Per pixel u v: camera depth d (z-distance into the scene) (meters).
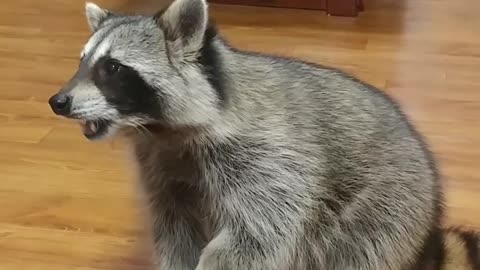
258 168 1.03
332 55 1.80
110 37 1.02
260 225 1.04
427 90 1.65
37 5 2.12
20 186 1.38
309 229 1.05
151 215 1.11
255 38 1.89
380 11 2.03
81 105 0.99
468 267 1.14
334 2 1.99
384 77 1.70
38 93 1.66
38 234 1.27
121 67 1.00
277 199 1.03
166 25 1.01
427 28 1.93
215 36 1.03
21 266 1.21
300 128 1.04
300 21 1.98
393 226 1.08
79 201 1.34
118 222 1.29
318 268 1.08
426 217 1.11
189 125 1.01
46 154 1.46
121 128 1.03
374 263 1.08
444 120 1.54
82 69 1.02
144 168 1.08
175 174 1.06
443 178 1.31
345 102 1.07
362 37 1.89
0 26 1.99
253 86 1.04
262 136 1.03
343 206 1.06
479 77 1.70
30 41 1.90
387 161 1.07
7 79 1.72
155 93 1.01
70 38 1.92
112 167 1.42
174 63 1.01
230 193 1.04
